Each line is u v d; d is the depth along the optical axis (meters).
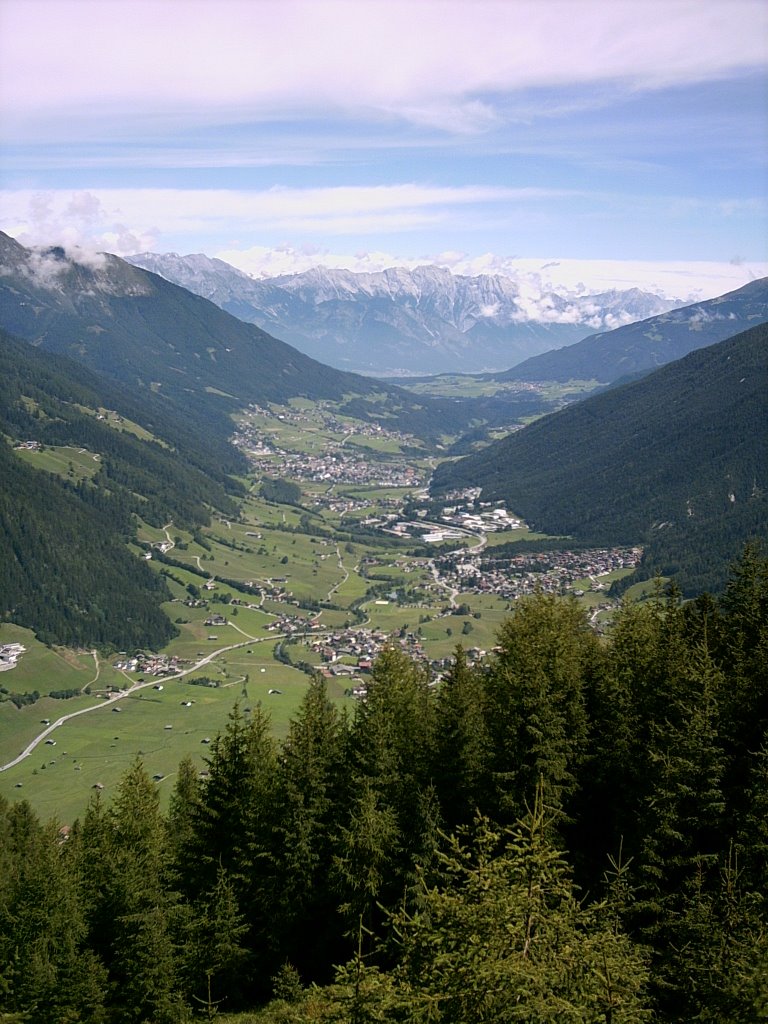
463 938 23.41
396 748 52.12
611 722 48.00
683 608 63.06
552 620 57.69
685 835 39.59
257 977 48.81
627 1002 22.80
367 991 24.83
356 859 46.28
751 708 44.16
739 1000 24.48
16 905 49.41
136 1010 44.88
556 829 44.44
